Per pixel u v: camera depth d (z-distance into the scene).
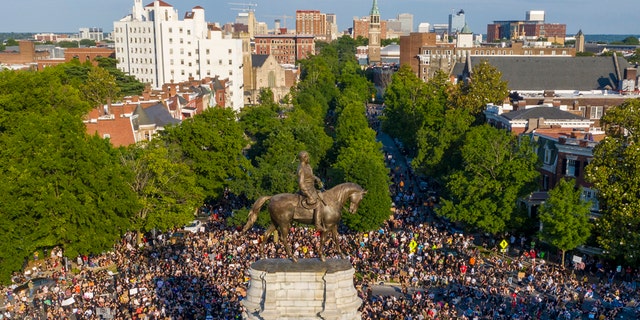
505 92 140.00
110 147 81.88
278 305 41.81
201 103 148.00
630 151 74.00
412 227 91.25
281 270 41.66
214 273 68.38
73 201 68.19
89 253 73.50
